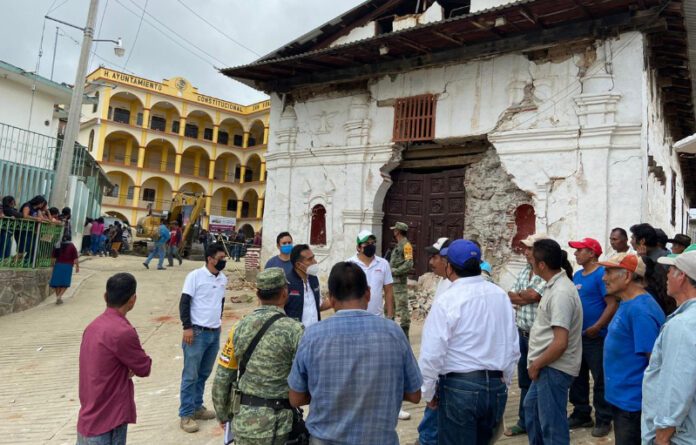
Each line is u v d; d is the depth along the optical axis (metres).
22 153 16.69
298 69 12.32
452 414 3.19
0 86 16.33
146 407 5.73
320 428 2.49
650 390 2.67
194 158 48.31
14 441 4.94
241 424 2.85
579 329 3.68
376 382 2.46
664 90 11.34
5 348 7.90
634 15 8.29
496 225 10.14
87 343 3.39
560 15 8.70
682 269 2.65
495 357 3.22
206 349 5.19
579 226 8.81
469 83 10.40
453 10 11.02
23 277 10.34
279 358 2.92
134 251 27.61
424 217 11.48
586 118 8.91
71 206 20.09
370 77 11.81
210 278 5.12
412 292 10.58
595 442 4.43
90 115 43.75
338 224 12.03
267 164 13.79
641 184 8.32
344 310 2.65
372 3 11.89
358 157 11.81
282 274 3.19
